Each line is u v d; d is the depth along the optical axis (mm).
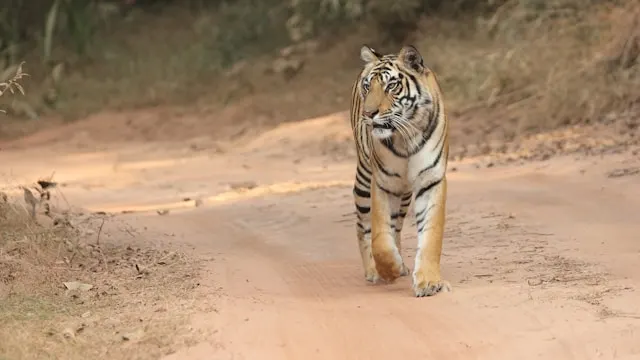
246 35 34875
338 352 8328
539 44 24312
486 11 29234
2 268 10570
